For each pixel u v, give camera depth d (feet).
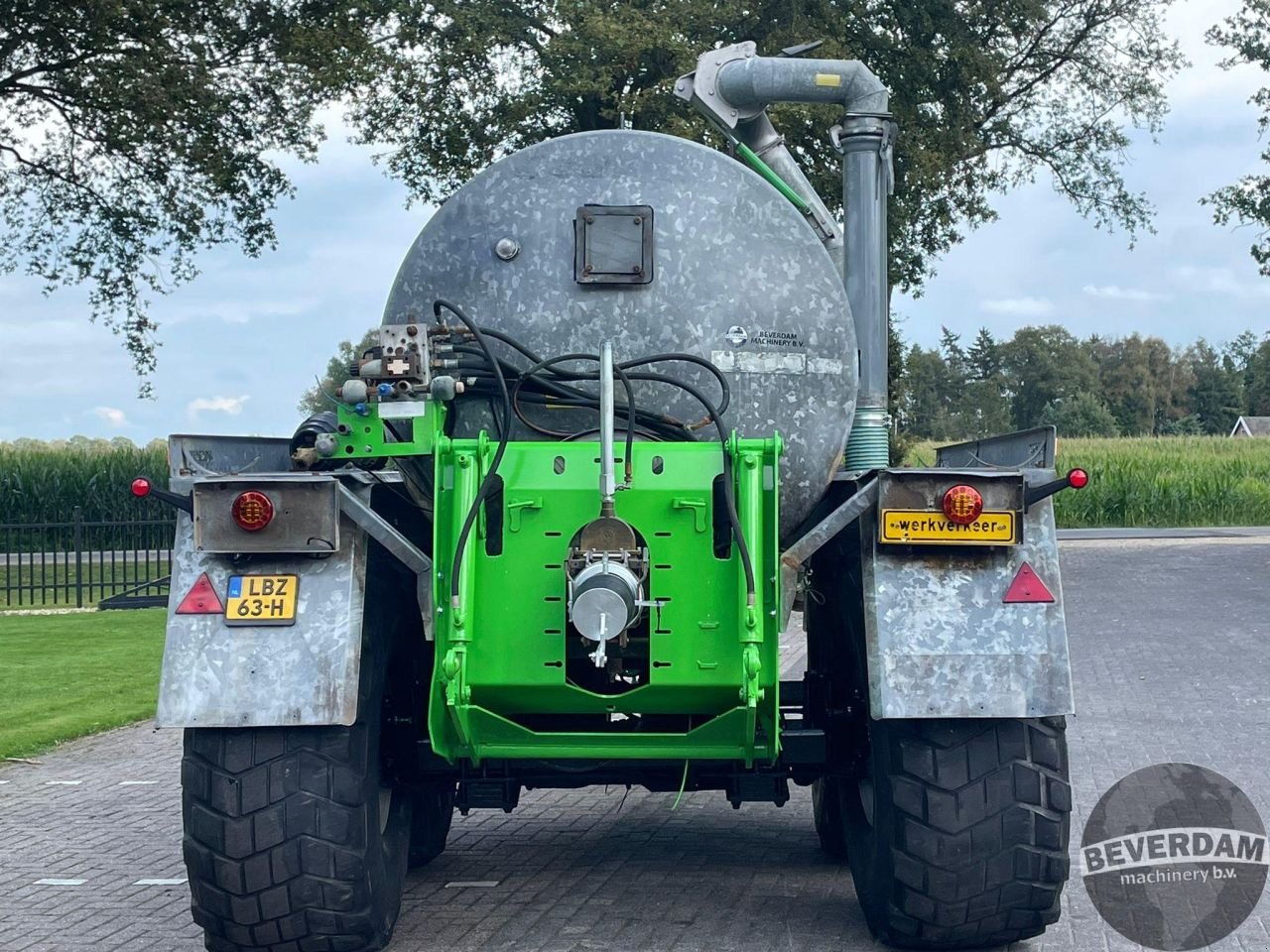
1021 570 14.66
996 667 14.40
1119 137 106.93
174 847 22.97
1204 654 44.83
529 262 17.06
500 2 87.25
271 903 14.75
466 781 16.52
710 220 17.07
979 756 14.90
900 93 95.20
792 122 66.95
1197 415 442.50
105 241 87.35
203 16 82.48
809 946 16.44
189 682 14.23
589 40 81.20
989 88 96.53
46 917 18.65
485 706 14.60
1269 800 24.07
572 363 17.03
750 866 20.72
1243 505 119.44
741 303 17.04
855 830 16.97
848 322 17.22
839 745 17.03
